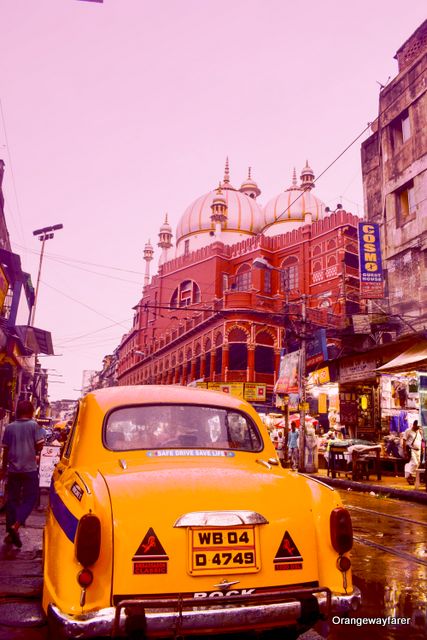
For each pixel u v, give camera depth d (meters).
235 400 4.24
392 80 22.56
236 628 2.81
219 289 50.06
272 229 56.78
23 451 6.26
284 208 56.78
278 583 3.02
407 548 6.67
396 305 21.23
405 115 22.00
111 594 2.78
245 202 60.12
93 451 3.61
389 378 19.22
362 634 3.84
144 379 60.69
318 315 37.94
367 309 24.36
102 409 3.79
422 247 19.98
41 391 48.44
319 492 3.45
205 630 2.75
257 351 43.03
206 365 45.50
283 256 47.56
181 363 49.81
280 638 3.34
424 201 20.11
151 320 60.56
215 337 42.88
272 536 3.08
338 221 43.12
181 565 2.87
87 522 2.82
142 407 3.87
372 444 17.02
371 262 21.36
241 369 43.56
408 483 14.48
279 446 24.70
